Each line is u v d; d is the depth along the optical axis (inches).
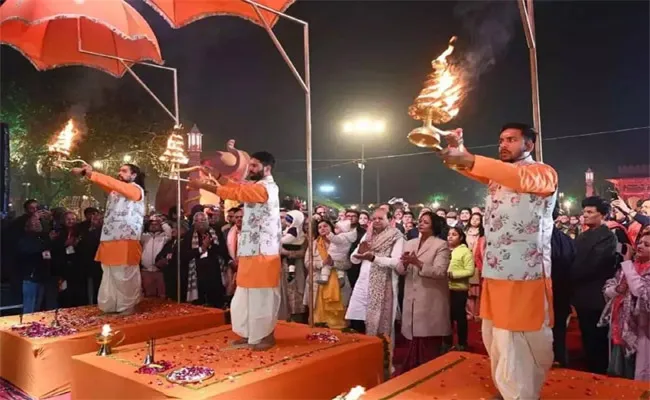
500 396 122.3
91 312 230.1
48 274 282.8
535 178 106.7
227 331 195.6
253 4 188.4
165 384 132.6
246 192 163.5
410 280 195.5
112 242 222.4
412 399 122.3
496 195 118.2
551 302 115.5
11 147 537.0
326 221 231.0
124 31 218.7
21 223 284.5
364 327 230.7
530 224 113.1
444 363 149.6
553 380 135.2
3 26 251.0
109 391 143.8
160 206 461.1
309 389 150.4
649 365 148.9
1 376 193.6
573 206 748.0
